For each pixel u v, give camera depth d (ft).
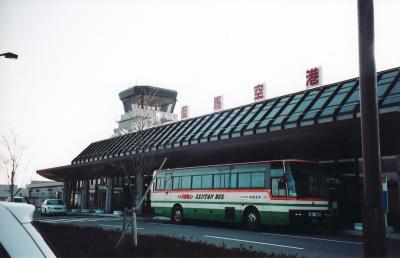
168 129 125.80
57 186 220.64
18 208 9.10
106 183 161.79
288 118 82.23
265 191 63.46
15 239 8.43
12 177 141.28
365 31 17.66
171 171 84.43
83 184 181.27
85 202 177.37
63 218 103.96
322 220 61.72
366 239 16.72
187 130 115.14
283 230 67.36
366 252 16.67
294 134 76.23
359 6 17.95
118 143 154.40
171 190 83.10
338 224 65.26
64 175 179.22
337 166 76.33
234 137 89.40
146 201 130.72
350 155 74.18
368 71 17.39
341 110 71.51
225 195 70.23
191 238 46.26
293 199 59.82
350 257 36.40
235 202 68.03
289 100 88.22
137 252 33.17
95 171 155.63
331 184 65.46
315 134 73.72
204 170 76.07
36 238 8.77
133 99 209.56
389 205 66.74
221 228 69.77
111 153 150.92
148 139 131.23
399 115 60.95
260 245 45.14
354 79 77.56
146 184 132.57
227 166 71.31
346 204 71.41
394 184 66.59
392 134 64.28
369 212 16.72
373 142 16.92
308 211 60.34
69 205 192.03
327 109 75.00
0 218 8.59
